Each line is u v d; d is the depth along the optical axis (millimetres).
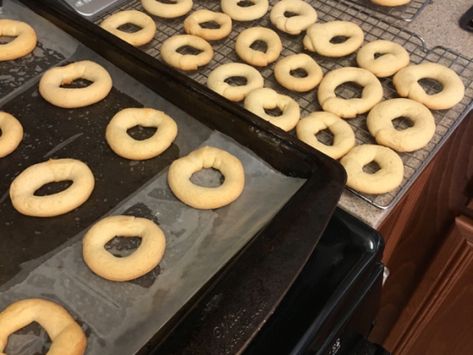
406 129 375
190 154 334
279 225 266
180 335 232
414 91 398
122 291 281
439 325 512
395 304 556
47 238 306
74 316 271
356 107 389
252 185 322
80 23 381
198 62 413
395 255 487
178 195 319
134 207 320
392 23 461
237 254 289
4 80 382
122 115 354
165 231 307
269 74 427
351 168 348
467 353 524
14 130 346
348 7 478
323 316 273
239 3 481
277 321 273
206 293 248
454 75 408
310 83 404
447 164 395
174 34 449
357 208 336
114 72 381
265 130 320
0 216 315
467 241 420
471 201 412
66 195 315
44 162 336
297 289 283
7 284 284
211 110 339
